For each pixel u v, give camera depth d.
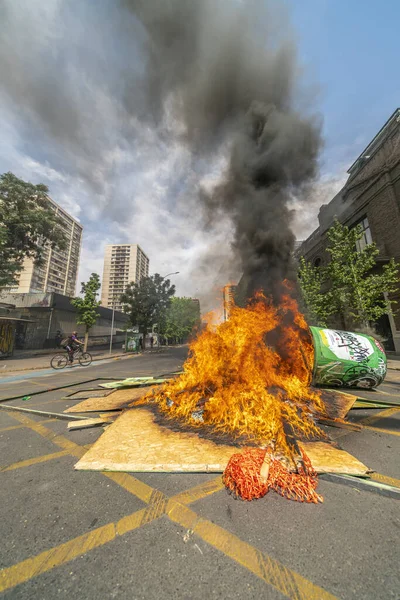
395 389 5.93
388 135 12.62
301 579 1.32
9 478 2.44
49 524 1.79
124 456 2.63
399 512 1.85
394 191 12.41
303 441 2.92
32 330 24.09
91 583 1.33
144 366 12.26
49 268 78.19
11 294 25.98
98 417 4.08
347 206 15.66
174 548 1.55
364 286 11.52
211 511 1.88
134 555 1.50
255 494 2.03
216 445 2.83
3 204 18.12
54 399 5.56
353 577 1.33
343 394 5.02
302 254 21.17
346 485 2.19
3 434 3.59
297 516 1.82
